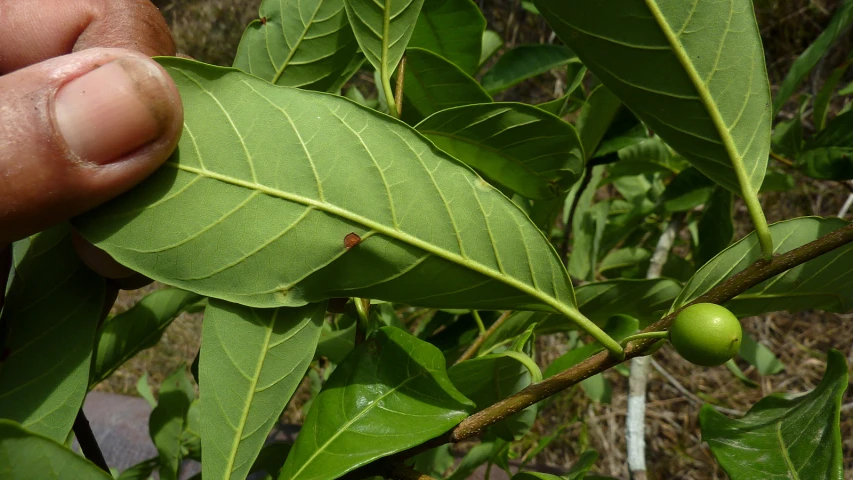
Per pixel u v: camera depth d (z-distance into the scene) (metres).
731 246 0.17
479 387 0.19
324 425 0.17
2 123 0.16
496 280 0.17
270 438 0.35
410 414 0.17
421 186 0.16
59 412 0.17
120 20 0.21
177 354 0.59
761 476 0.16
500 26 0.59
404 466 0.17
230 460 0.17
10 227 0.16
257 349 0.17
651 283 0.21
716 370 0.55
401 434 0.17
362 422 0.17
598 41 0.16
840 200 0.53
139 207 0.16
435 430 0.17
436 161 0.16
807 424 0.16
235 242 0.16
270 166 0.16
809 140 0.25
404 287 0.17
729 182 0.17
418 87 0.21
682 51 0.16
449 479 0.25
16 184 0.16
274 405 0.17
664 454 0.54
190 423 0.31
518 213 0.16
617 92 0.17
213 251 0.16
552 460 0.53
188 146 0.16
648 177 0.36
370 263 0.16
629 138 0.24
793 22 0.55
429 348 0.18
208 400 0.17
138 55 0.16
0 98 0.16
